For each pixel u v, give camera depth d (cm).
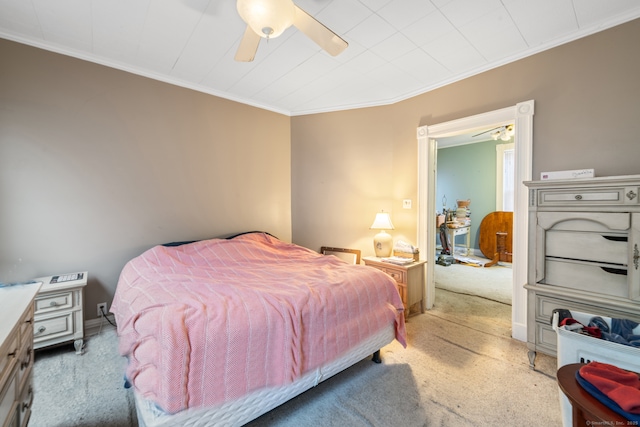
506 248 527
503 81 249
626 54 191
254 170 352
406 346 214
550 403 162
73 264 240
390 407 159
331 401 165
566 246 186
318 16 193
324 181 372
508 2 180
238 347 127
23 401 114
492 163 562
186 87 297
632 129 190
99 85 249
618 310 163
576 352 132
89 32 213
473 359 210
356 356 180
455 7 185
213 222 319
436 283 407
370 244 350
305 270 227
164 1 180
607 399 91
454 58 249
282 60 252
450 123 284
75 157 239
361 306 183
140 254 272
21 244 219
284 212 382
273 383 135
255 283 189
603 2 179
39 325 198
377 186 346
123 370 194
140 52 241
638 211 158
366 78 286
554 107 221
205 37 220
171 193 290
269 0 126
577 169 212
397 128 332
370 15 193
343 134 361
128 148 264
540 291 190
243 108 340
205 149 311
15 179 216
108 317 255
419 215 312
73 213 239
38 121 224
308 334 151
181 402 110
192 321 126
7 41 212
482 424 147
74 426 145
